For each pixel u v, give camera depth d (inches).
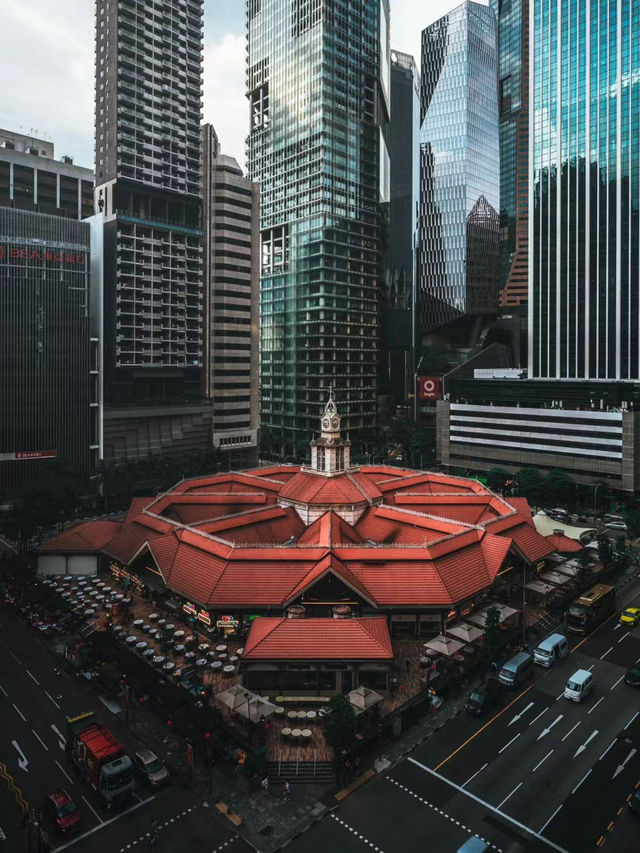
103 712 2596.0
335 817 1999.3
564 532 4579.2
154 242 6998.0
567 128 7726.4
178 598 3459.6
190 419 7342.5
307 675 2662.4
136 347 6899.6
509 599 3659.0
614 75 7263.8
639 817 1955.0
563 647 3011.8
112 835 1926.7
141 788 2146.9
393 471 5113.2
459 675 2768.2
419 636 3181.6
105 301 6879.9
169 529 3764.8
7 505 5290.4
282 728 2472.9
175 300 7273.6
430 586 3117.6
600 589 3526.1
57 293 5669.3
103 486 5861.2
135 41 6939.0
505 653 3021.7
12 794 2100.1
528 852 1830.7
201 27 7642.7
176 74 7372.1
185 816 2010.3
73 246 5767.7
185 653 3031.5
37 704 2635.3
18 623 3420.3
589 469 6235.2
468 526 3654.0
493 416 7165.4
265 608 3051.2
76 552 4042.8
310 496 4114.2
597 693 2701.8
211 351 7859.3
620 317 7249.0
